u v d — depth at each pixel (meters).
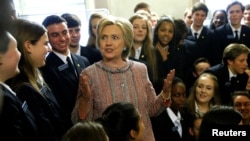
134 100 1.57
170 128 2.16
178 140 2.18
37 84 1.49
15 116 1.14
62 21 2.02
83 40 3.81
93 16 2.85
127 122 1.31
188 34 3.66
